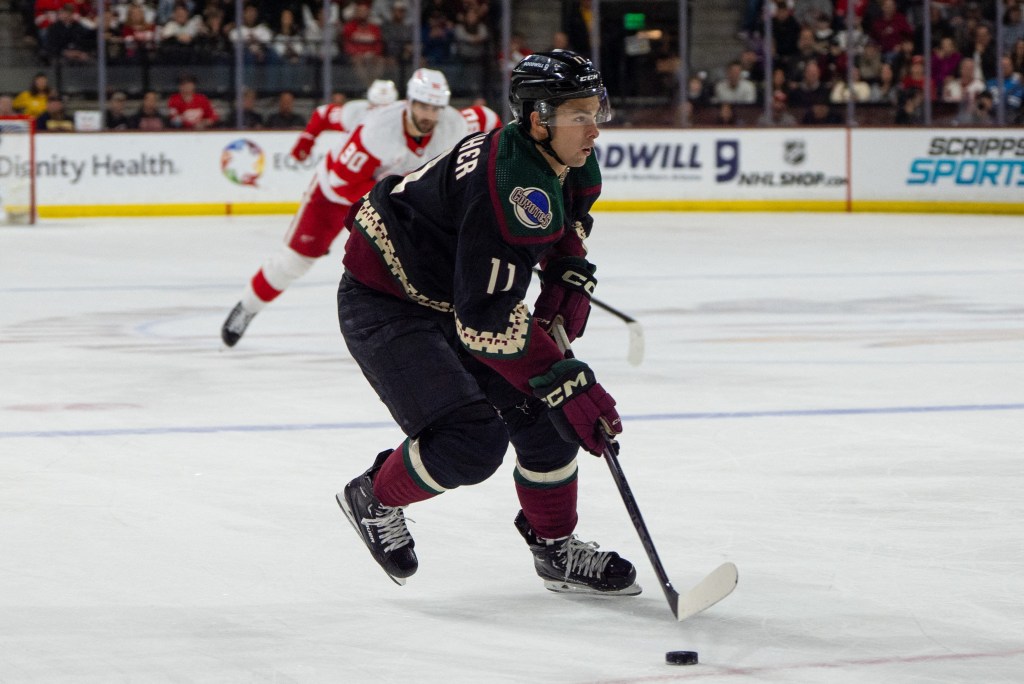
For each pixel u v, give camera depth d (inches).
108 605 246.2
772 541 283.9
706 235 1078.4
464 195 222.4
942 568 263.6
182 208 1280.8
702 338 575.5
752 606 242.8
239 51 1316.4
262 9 1325.0
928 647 219.6
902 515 302.5
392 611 242.8
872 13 1315.2
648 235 1079.0
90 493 328.5
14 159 1199.6
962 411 417.1
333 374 494.9
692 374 486.9
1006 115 1311.5
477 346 222.7
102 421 412.8
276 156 1295.5
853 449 367.2
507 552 280.4
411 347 236.7
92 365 515.8
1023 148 1232.2
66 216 1256.2
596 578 248.4
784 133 1309.1
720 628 231.1
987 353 527.2
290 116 1321.4
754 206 1318.9
